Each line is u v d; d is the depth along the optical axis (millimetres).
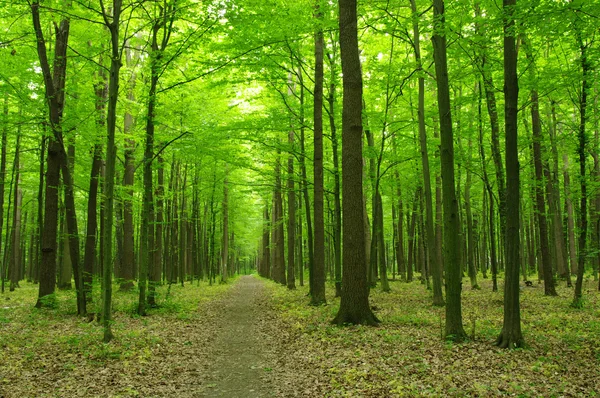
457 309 8812
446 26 8555
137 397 6242
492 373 6570
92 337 9531
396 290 20047
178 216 26859
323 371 7203
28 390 6262
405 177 22125
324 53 16000
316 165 15109
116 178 22172
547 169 19125
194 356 8836
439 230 18531
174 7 11688
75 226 12203
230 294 23578
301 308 14555
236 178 27688
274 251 37438
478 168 15422
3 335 9648
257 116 17641
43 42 11430
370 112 15211
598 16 7727
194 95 17562
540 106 19562
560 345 8219
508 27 7797
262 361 8500
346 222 10836
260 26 12750
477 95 13648
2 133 13812
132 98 19625
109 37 13766
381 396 5812
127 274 20906
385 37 17141
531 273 29047
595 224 22109
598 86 13867
